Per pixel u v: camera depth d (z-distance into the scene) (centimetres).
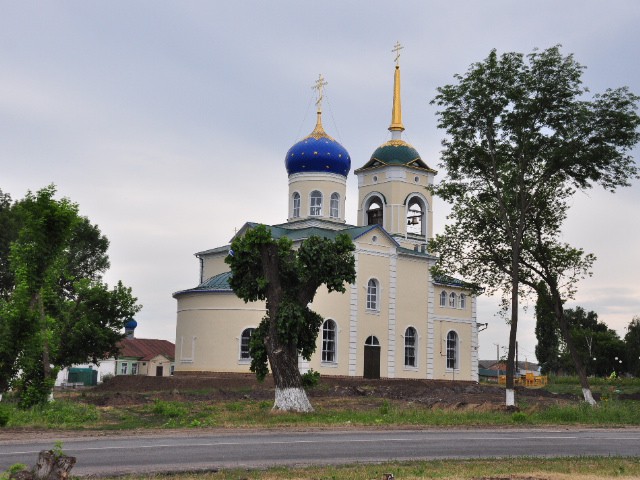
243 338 5991
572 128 4284
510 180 4422
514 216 4519
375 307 6500
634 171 4350
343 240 3775
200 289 6181
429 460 2050
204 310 6119
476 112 4309
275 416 3416
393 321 6575
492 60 4278
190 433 2673
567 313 13412
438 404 4109
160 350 9512
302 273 3719
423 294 6881
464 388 5978
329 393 5038
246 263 3775
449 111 4397
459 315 7238
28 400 3425
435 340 6975
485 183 4550
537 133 4338
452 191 4559
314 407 3972
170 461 1950
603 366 12038
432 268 4725
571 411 3731
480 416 3609
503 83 4278
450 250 4672
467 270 4688
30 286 3519
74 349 4959
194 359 6100
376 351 6438
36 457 1948
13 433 2609
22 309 3409
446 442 2500
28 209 3578
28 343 3412
